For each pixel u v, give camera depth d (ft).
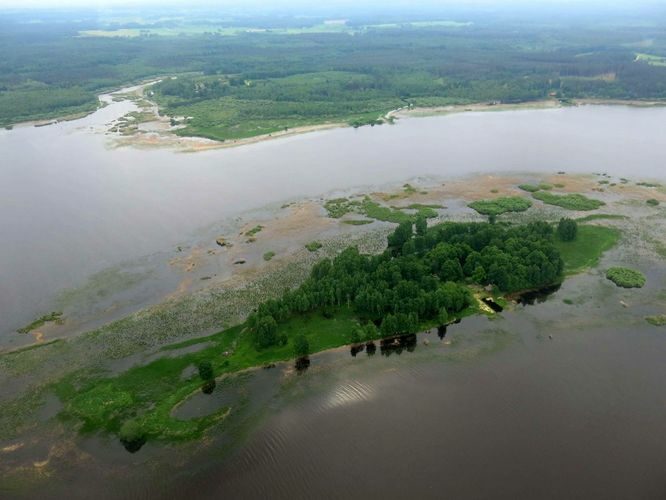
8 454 269.03
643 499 239.91
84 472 259.19
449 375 313.94
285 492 248.52
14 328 364.99
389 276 383.24
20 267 442.50
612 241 465.47
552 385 304.91
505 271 386.52
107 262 449.06
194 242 481.46
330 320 363.35
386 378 312.50
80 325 365.40
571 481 248.32
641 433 273.75
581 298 385.09
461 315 367.66
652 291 391.45
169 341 346.33
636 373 313.12
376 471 255.50
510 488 245.24
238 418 287.48
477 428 277.64
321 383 310.04
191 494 248.52
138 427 275.18
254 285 406.82
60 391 307.17
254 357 330.34
